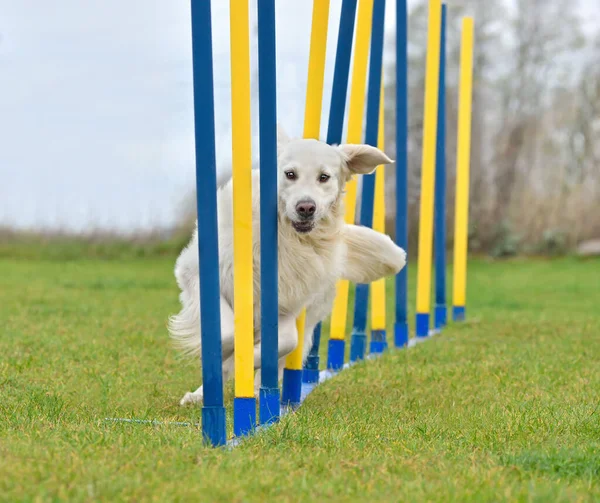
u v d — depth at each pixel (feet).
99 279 63.05
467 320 45.32
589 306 53.47
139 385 25.23
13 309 42.88
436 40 37.37
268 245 19.77
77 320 39.40
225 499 13.10
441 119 43.06
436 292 43.34
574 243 99.30
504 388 25.29
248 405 18.60
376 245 25.68
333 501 13.20
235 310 18.57
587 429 19.06
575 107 103.81
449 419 20.33
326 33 23.17
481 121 100.63
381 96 32.73
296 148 22.02
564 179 101.91
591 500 13.71
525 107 103.76
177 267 23.91
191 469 14.65
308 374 27.30
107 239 86.79
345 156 22.88
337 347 30.48
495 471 15.11
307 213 21.22
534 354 32.19
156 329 37.68
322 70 23.27
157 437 16.96
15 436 16.93
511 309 52.21
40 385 24.00
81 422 19.03
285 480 14.25
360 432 18.43
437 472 15.23
